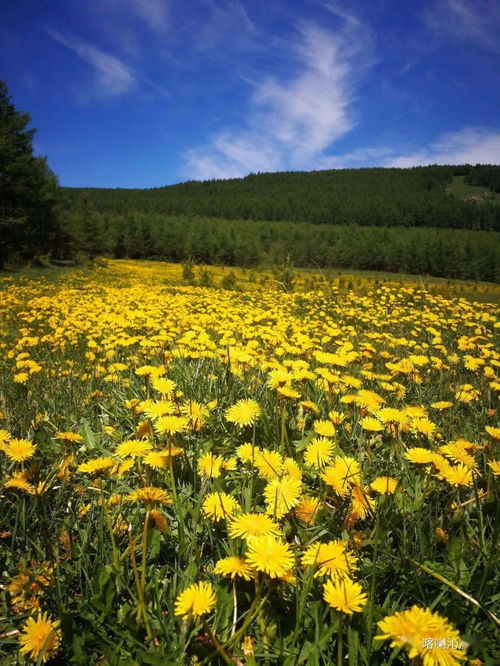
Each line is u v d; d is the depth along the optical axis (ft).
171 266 153.48
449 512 4.41
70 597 3.69
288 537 4.00
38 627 3.03
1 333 22.24
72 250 157.28
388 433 5.99
